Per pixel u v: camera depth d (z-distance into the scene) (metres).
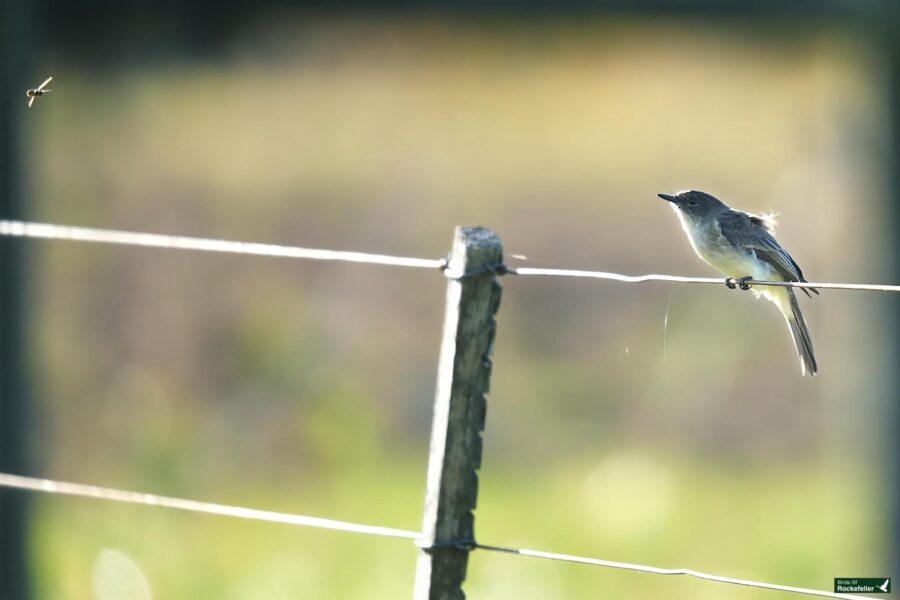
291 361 17.61
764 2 9.70
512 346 18.83
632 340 18.59
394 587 12.21
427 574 5.59
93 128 17.64
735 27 10.16
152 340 17.58
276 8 11.11
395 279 19.34
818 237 18.34
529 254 19.88
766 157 19.53
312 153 20.12
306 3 10.88
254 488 14.84
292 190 19.88
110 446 15.50
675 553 13.14
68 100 17.20
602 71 19.14
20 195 9.25
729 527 13.70
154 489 14.65
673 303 19.19
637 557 13.10
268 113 19.25
